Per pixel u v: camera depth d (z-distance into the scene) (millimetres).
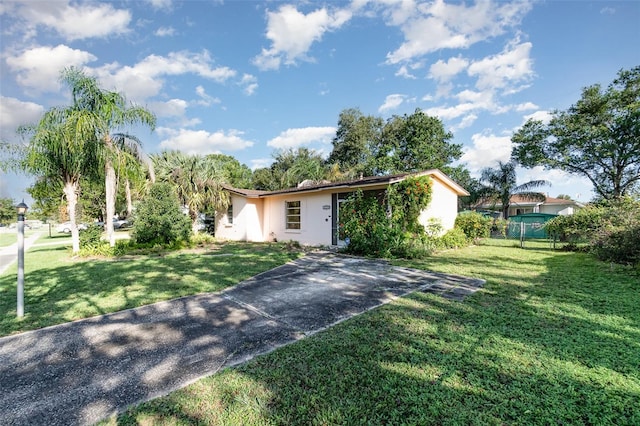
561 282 6168
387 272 7414
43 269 8180
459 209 29828
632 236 7504
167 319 4328
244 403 2377
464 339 3457
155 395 2508
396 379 2674
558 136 24469
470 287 5832
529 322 3955
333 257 10062
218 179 15953
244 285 6305
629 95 21828
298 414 2248
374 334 3635
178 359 3125
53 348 3420
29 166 10219
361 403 2363
